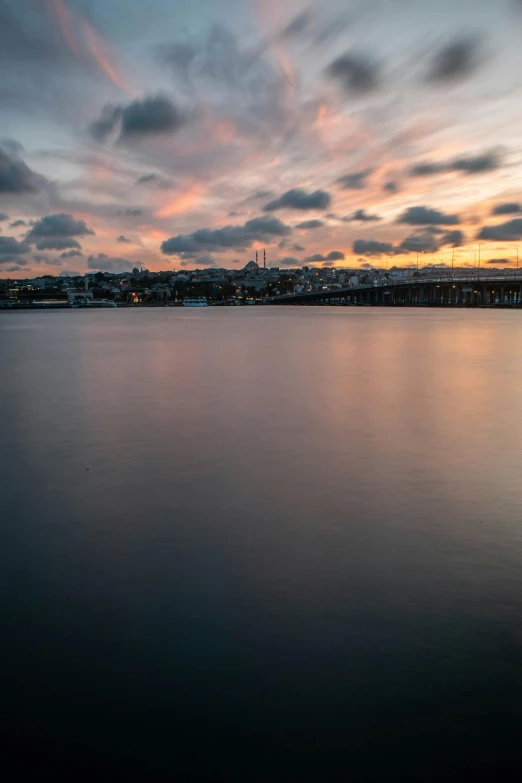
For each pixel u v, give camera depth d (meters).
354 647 5.94
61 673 5.64
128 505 10.14
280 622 6.39
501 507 9.88
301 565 7.74
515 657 5.76
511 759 4.65
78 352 44.31
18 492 10.95
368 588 7.10
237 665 5.70
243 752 4.74
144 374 29.70
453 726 4.95
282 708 5.15
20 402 21.31
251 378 27.52
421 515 9.52
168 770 4.60
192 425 16.78
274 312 188.50
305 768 4.60
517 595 6.91
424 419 17.47
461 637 6.09
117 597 6.98
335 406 19.77
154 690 5.39
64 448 14.27
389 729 4.93
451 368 31.41
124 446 14.39
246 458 13.14
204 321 115.75
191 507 9.99
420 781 4.48
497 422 16.98
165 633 6.23
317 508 9.88
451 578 7.34
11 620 6.52
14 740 4.89
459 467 12.31
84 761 4.69
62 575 7.56
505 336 59.81
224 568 7.68
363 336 60.81
